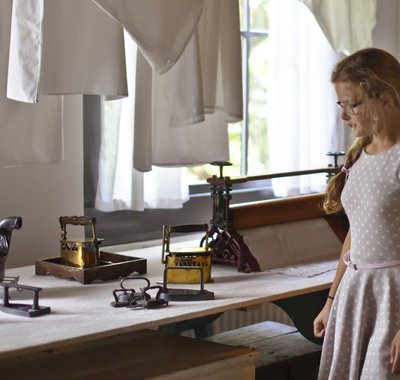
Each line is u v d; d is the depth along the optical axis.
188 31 2.56
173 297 2.31
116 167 3.09
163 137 2.89
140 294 2.26
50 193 2.97
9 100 2.56
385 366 2.15
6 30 2.51
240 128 3.65
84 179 3.16
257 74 3.65
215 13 2.79
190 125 2.85
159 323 2.12
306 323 2.83
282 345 2.91
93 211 3.20
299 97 3.57
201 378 2.21
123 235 3.32
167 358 2.26
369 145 2.30
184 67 2.70
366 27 3.67
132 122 3.07
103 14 2.56
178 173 3.25
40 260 2.63
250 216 2.81
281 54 3.52
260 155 3.69
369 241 2.23
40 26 2.40
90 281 2.50
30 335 1.96
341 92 2.21
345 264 2.37
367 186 2.22
